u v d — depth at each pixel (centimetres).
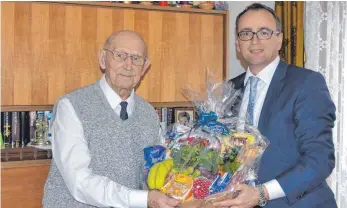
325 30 299
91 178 171
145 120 198
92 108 187
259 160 174
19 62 215
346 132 302
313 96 175
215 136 167
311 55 297
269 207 180
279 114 177
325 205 183
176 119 267
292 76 183
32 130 244
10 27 213
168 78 247
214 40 257
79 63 227
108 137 186
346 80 302
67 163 173
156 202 158
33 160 213
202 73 255
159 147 175
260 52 185
